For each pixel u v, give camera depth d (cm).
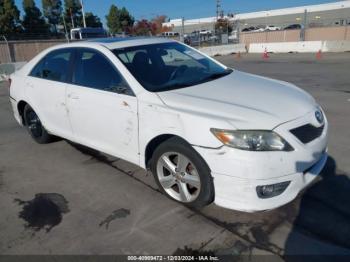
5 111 763
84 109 381
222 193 279
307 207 308
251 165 259
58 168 423
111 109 350
